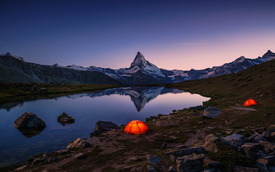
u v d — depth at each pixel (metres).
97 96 103.12
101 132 28.06
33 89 110.25
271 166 9.70
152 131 25.75
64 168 13.23
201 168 9.74
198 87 122.50
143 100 82.56
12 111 50.53
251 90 58.44
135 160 13.73
